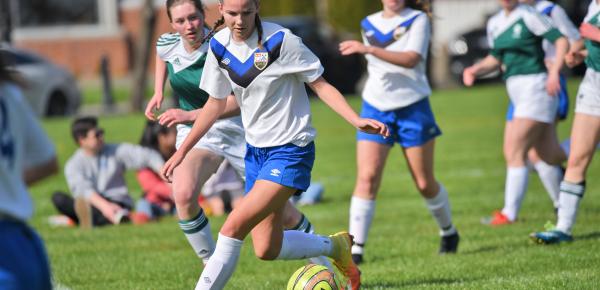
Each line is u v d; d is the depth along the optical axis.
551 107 26.55
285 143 16.78
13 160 11.95
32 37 110.12
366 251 25.00
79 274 23.06
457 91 79.12
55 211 35.69
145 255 25.45
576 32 25.72
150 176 33.75
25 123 12.28
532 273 20.92
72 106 74.88
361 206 23.23
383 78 23.06
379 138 23.02
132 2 109.62
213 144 20.06
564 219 24.33
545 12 25.97
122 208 32.38
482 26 90.81
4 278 11.54
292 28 82.38
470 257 23.36
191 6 19.55
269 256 17.44
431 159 23.28
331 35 88.94
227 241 16.81
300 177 16.73
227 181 34.12
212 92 17.30
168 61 20.42
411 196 35.78
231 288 20.88
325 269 17.78
